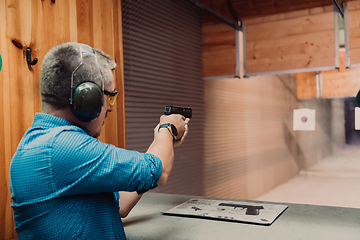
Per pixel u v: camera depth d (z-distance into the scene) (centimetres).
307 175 305
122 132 144
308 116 214
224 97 347
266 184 350
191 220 108
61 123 69
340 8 206
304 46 232
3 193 95
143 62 242
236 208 119
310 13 228
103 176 65
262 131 365
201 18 282
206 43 282
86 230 66
